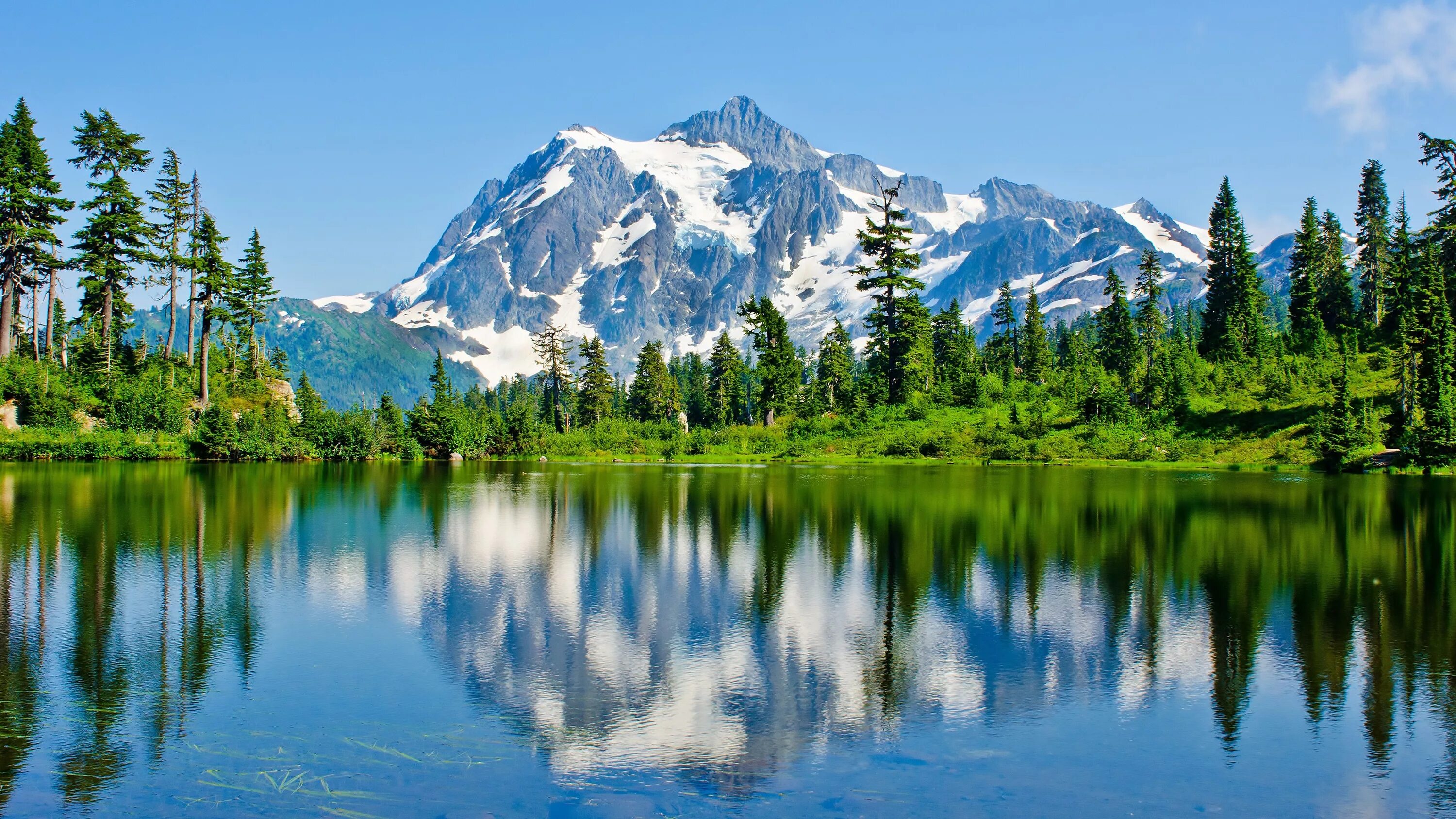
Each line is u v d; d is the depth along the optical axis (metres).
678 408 144.38
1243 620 23.38
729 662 19.94
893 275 113.06
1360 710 16.92
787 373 122.06
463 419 116.25
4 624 22.45
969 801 13.21
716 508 48.00
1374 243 114.12
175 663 19.52
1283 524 40.00
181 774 13.93
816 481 66.75
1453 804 13.13
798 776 14.03
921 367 113.94
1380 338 102.88
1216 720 16.45
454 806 12.87
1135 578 28.47
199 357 99.44
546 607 24.80
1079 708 17.08
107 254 82.88
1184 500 50.44
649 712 16.88
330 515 43.59
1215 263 119.94
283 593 26.19
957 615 23.95
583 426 140.38
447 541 35.81
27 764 14.30
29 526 37.62
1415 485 59.97
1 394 76.50
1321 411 85.81
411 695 17.66
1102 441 90.25
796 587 27.44
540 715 16.62
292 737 15.48
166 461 80.25
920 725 16.20
